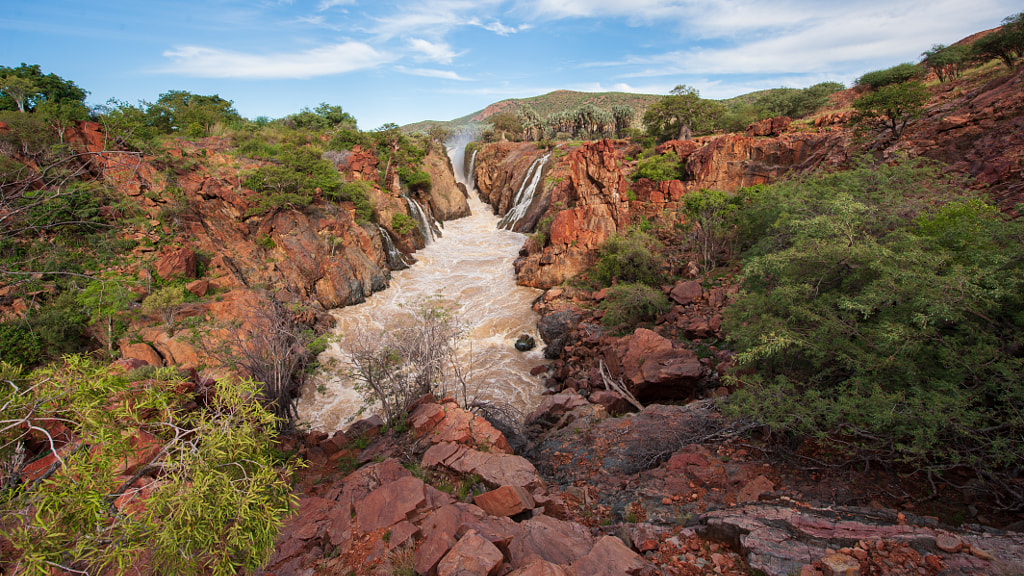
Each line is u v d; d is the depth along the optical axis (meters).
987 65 45.75
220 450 5.68
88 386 5.46
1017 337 8.84
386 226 45.84
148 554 6.50
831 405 9.81
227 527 5.70
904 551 6.80
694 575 7.43
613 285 31.44
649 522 9.38
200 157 38.19
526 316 32.50
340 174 44.62
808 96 67.06
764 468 10.66
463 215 67.38
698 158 45.41
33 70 42.94
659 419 15.21
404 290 38.91
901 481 9.21
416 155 56.84
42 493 4.82
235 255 32.81
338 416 22.39
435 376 19.11
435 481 11.62
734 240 33.19
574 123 102.69
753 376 11.90
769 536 7.70
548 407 18.83
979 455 8.74
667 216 41.38
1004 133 26.97
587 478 12.61
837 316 11.47
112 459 5.42
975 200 15.77
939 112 34.44
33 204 7.50
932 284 9.59
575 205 39.34
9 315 22.25
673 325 25.20
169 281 28.00
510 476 11.17
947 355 9.05
